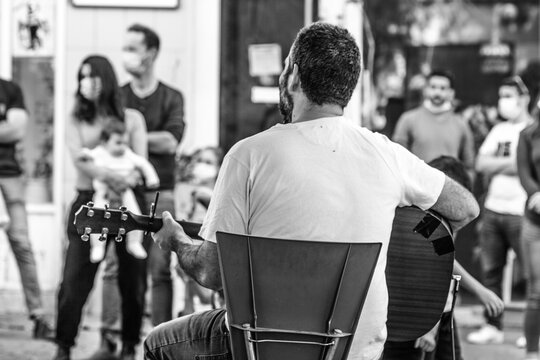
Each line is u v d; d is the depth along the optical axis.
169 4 9.39
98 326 9.45
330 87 4.19
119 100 8.42
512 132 9.48
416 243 4.66
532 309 8.52
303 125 4.17
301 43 4.24
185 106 9.47
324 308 3.98
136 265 8.23
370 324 4.19
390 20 12.67
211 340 4.44
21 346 8.77
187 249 4.29
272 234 4.08
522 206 9.38
